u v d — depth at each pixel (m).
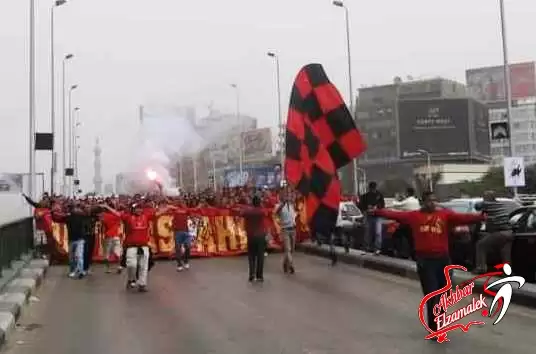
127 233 15.12
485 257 13.82
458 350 8.46
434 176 97.88
